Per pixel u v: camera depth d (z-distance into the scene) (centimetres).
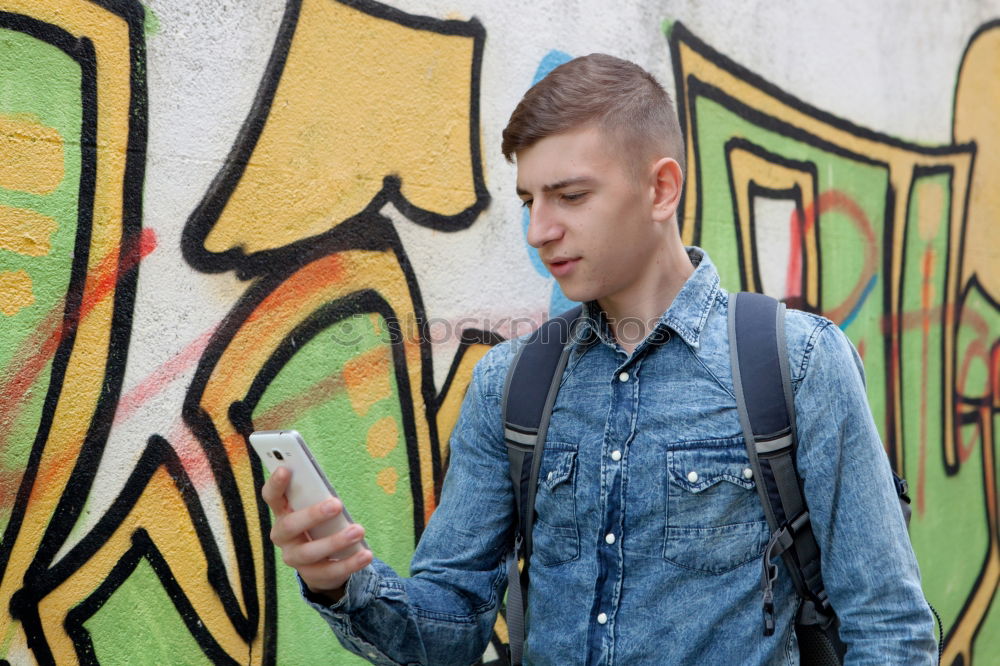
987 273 409
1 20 151
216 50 176
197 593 176
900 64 352
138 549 168
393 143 205
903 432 358
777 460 127
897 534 125
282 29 186
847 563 124
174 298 172
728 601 127
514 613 150
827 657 132
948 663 377
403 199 207
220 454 179
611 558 132
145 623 169
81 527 161
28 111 154
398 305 207
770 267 299
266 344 185
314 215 192
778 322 133
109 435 164
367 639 129
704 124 275
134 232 167
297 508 117
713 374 132
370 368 202
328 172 194
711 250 278
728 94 283
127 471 166
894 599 122
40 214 156
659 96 141
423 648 135
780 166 302
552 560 138
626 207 133
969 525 396
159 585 171
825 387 126
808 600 131
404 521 210
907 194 359
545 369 143
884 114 345
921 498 366
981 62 395
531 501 140
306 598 123
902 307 359
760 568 128
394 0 204
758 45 294
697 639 127
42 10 155
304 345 191
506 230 229
